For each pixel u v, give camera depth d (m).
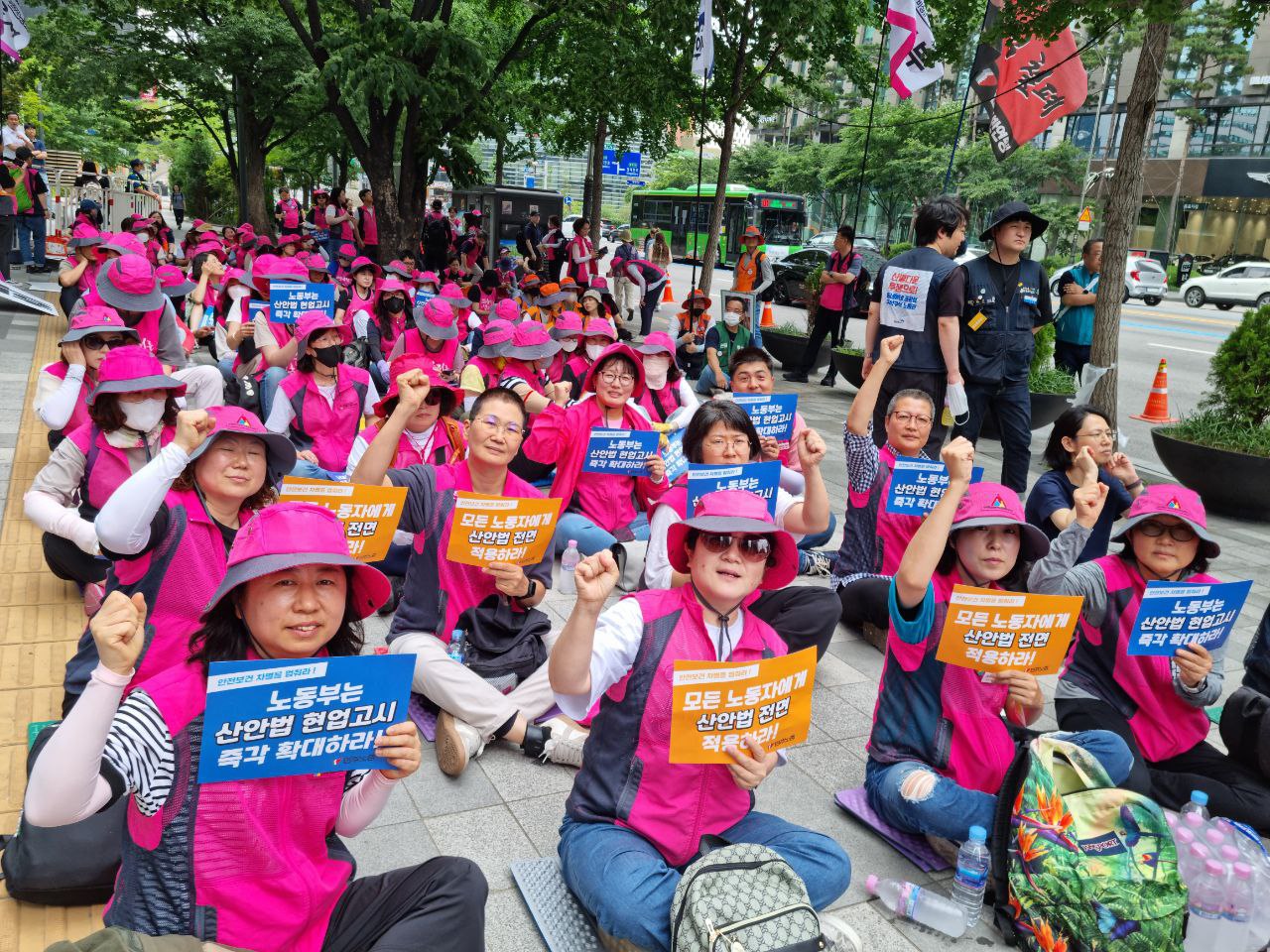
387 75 13.38
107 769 1.98
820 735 4.50
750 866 2.63
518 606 4.39
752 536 2.85
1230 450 8.59
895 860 3.55
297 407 6.32
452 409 5.65
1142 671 3.86
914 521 5.33
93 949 1.89
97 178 26.55
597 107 17.41
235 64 25.77
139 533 3.15
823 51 13.35
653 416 7.14
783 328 14.71
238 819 2.13
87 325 5.48
